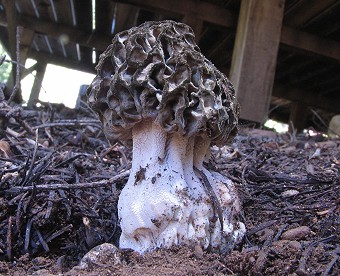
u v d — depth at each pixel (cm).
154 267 17
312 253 18
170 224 18
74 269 18
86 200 25
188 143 20
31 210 23
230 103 20
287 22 82
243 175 29
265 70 65
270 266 17
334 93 125
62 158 32
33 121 50
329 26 81
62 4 91
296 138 56
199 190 19
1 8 90
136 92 18
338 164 37
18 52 34
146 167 19
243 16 66
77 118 54
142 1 75
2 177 26
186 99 18
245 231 20
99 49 104
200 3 77
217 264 17
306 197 27
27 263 20
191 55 18
